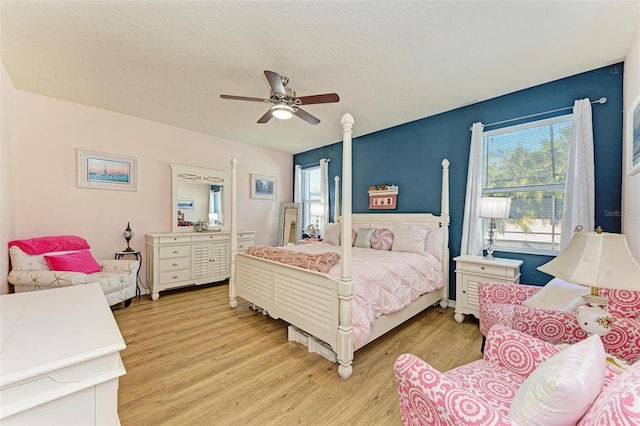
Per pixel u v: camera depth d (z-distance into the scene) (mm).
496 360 1338
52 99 3246
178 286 3992
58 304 1297
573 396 718
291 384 1884
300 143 5199
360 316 2041
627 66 2219
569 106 2645
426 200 3771
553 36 2021
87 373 825
